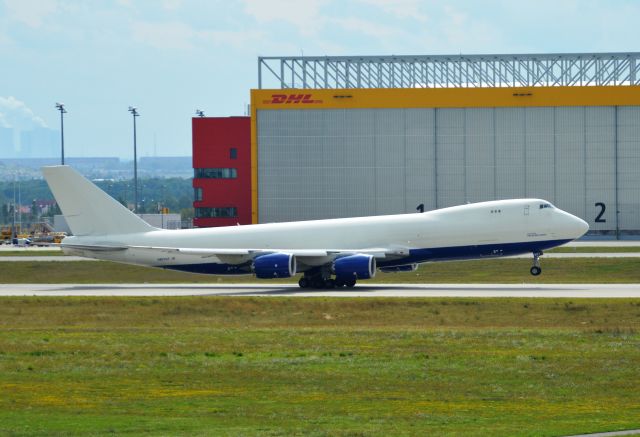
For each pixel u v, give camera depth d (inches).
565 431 4357.8
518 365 5964.6
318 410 4857.3
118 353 6569.9
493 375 5693.9
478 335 7185.0
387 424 4527.6
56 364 6166.3
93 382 5600.4
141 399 5142.7
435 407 4916.3
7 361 6299.2
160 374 5807.1
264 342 6993.1
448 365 5994.1
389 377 5659.5
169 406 4965.6
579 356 6225.4
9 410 4881.9
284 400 5098.4
